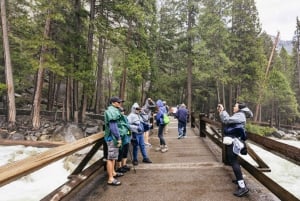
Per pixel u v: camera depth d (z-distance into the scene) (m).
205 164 7.21
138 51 23.14
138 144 7.63
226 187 5.38
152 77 33.53
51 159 3.19
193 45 31.47
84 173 5.14
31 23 19.55
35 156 3.12
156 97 35.81
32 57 19.39
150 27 30.92
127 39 23.38
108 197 4.87
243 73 32.75
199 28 31.33
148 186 5.50
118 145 5.37
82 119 21.83
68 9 19.00
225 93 39.12
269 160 14.16
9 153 13.34
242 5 33.12
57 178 9.43
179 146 10.38
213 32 31.08
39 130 18.64
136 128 7.16
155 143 11.24
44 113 25.33
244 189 4.85
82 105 21.95
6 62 19.03
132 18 22.78
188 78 32.78
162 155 8.70
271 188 4.21
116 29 20.27
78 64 19.19
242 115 4.99
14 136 17.27
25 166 2.66
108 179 5.70
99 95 29.33
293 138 31.67
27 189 8.34
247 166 5.61
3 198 7.59
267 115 47.44
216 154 8.70
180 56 36.44
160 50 35.91
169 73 40.28
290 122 47.03
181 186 5.49
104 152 6.32
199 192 5.12
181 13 32.09
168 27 35.12
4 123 19.77
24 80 30.03
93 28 19.77
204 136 12.74
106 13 21.70
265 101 41.72
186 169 6.81
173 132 15.34
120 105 5.55
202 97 38.59
